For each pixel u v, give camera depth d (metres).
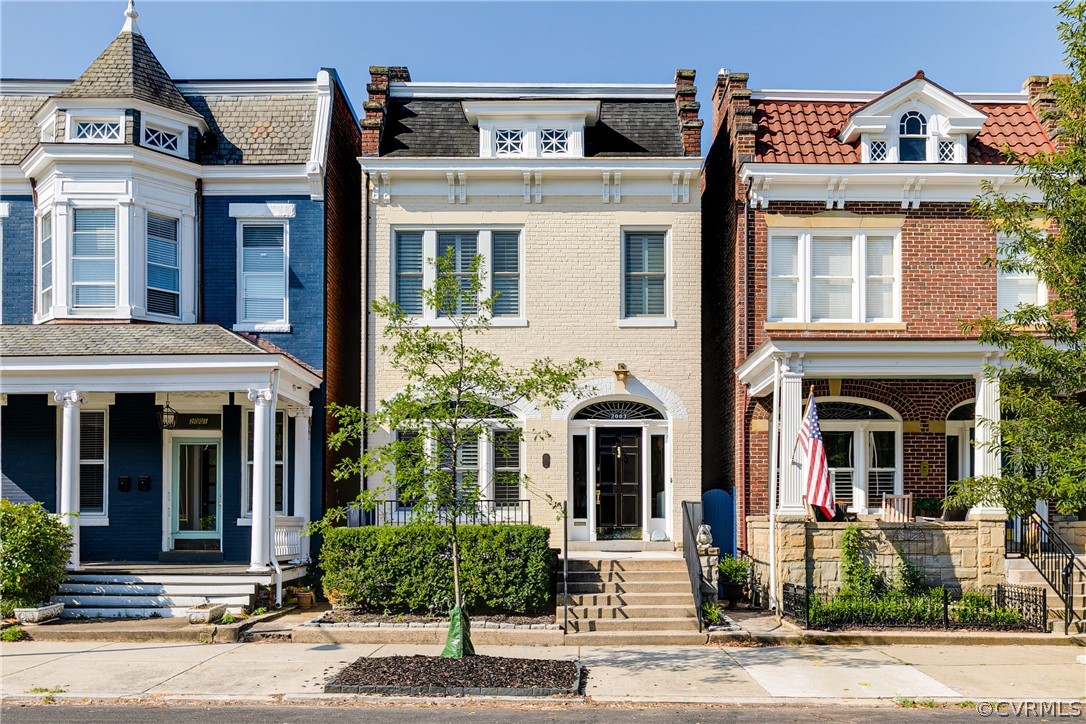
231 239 18.19
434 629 13.59
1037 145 17.92
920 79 17.55
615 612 14.29
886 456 17.89
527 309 18.00
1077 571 15.11
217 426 18.28
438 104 19.34
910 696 10.56
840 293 17.70
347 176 20.48
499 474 13.32
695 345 17.98
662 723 9.41
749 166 17.36
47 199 17.66
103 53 18.12
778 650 13.07
